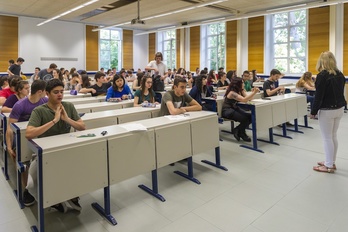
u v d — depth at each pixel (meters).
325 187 2.68
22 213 2.23
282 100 4.32
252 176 2.97
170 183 2.82
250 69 10.63
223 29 11.52
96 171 2.04
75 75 6.36
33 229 2.00
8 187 2.71
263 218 2.15
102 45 13.15
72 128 2.45
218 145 3.14
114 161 2.15
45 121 2.16
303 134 4.75
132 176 2.29
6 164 2.88
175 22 12.54
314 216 2.17
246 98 4.03
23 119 2.62
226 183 2.80
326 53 2.88
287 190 2.63
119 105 3.82
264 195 2.54
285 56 9.95
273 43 10.23
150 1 8.73
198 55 12.39
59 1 8.62
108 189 2.15
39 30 11.20
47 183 1.80
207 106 4.25
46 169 1.79
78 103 4.14
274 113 4.15
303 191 2.60
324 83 2.84
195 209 2.30
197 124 2.85
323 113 2.94
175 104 3.26
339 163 3.32
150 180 2.90
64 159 1.86
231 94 4.17
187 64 12.85
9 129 2.53
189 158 2.88
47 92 2.18
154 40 14.32
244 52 10.76
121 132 2.21
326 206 2.32
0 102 3.54
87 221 2.14
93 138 2.03
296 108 4.71
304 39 9.38
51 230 2.01
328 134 2.98
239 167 3.24
